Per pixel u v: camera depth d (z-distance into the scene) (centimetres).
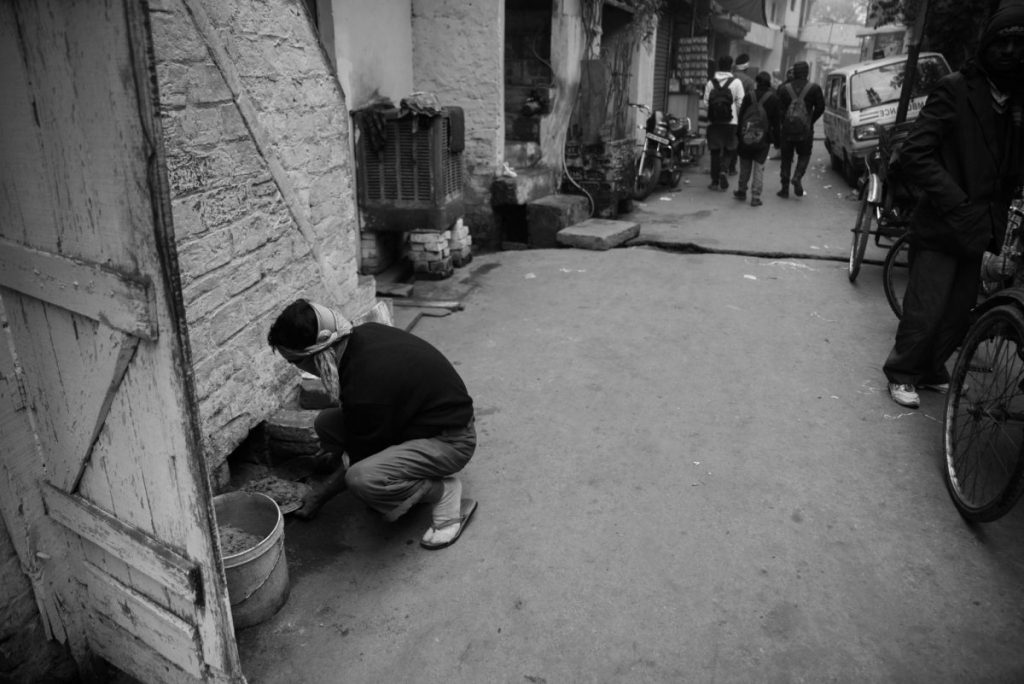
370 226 605
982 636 245
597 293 598
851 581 271
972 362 337
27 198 181
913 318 384
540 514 312
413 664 237
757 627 250
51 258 180
